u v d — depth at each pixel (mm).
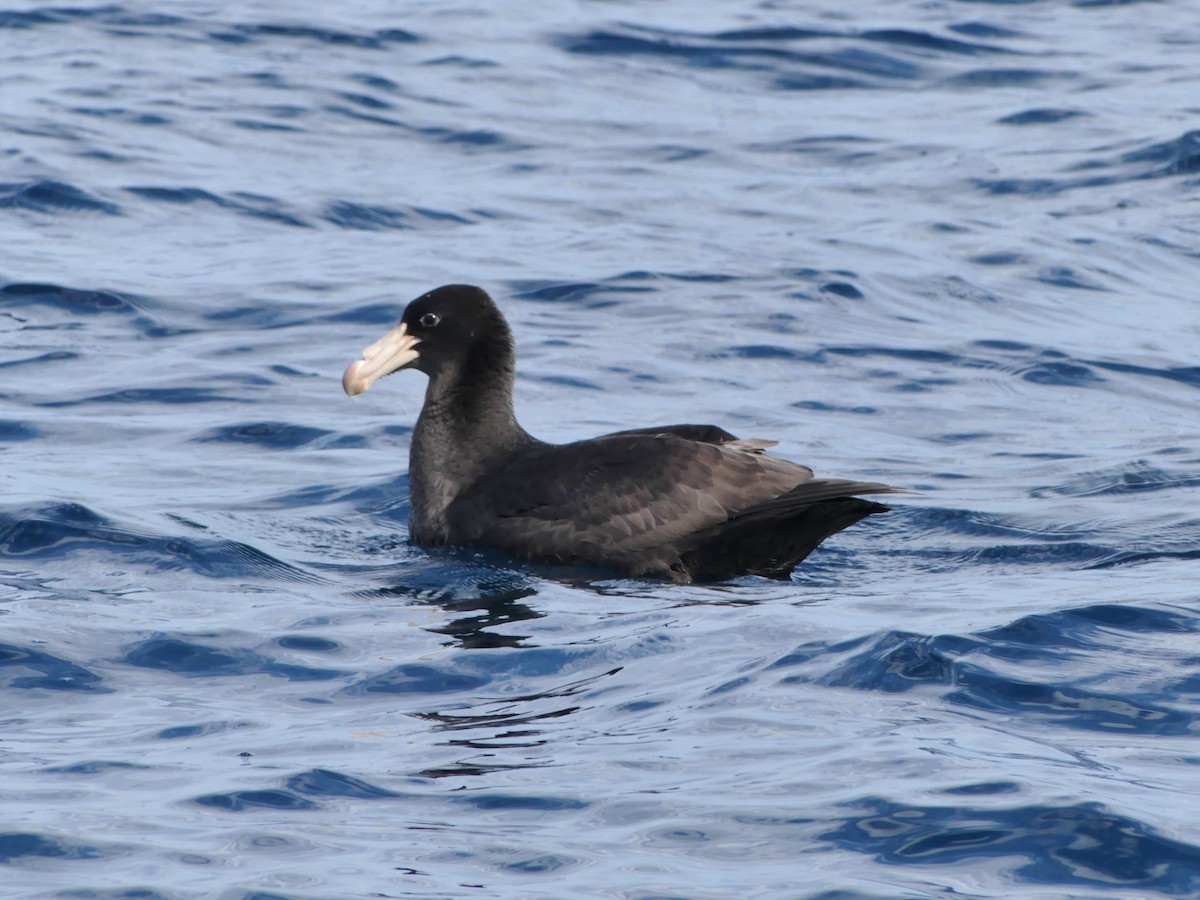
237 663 11336
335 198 27078
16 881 7973
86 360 20266
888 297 23266
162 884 7938
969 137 30797
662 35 36875
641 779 9117
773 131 31281
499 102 32562
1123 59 35625
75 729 10055
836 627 11688
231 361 20359
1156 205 27297
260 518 15367
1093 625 11398
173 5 38625
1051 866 7992
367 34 36656
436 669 11188
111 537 14141
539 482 14469
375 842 8391
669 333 21672
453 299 15164
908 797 8703
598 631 11977
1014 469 17031
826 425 18625
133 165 28031
